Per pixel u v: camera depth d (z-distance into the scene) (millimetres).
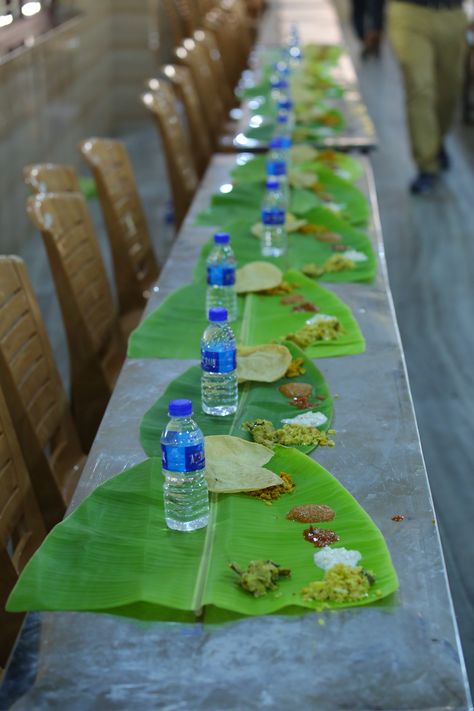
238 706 1380
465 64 8883
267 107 5523
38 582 1620
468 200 6891
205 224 3598
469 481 3641
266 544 1712
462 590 3066
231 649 1483
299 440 2043
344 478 1930
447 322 4992
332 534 1731
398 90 10609
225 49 7637
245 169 4238
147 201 6910
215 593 1572
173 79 5410
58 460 2682
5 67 5055
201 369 2371
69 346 3074
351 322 2664
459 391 4312
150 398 2273
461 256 5867
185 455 1757
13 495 2193
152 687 1417
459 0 6617
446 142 8461
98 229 6289
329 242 3324
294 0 10883
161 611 1563
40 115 5945
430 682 1418
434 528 1764
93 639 1509
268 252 3229
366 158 4547
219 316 2174
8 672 1453
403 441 2066
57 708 1385
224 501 1838
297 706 1378
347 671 1438
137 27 8555
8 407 2414
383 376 2367
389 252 5918
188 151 5070
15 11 5809
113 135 8773
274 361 2354
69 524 1766
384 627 1521
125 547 1703
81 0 7379
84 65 7355
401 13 6605
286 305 2789
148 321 2668
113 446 2061
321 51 6965
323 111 5180
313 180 3910
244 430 2107
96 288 3279
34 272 5508
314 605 1559
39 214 2975
